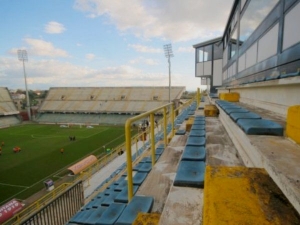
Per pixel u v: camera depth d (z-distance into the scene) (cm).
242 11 687
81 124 4606
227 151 245
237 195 99
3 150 2525
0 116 4997
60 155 2275
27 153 2377
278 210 87
